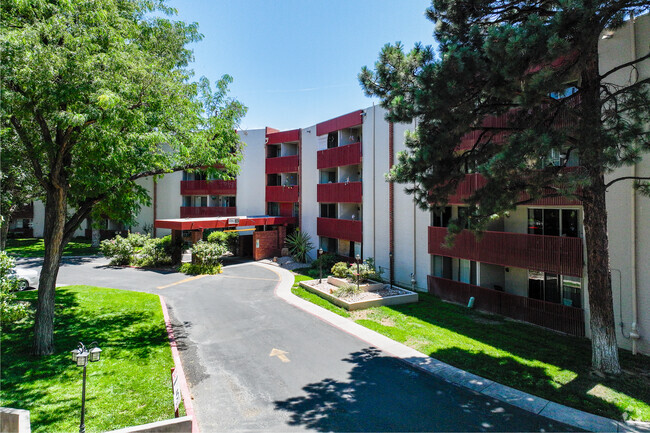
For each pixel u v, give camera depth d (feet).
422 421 23.43
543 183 26.08
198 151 42.01
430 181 32.30
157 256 81.30
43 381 26.99
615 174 35.94
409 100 32.30
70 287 59.11
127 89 29.53
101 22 29.35
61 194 33.09
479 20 34.14
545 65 24.17
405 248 63.41
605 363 30.07
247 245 99.66
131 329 40.11
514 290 49.93
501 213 30.91
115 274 72.08
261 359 33.32
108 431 19.69
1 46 22.93
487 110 32.07
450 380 29.40
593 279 30.81
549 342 37.40
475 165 34.60
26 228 130.21
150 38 40.86
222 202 114.73
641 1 26.73
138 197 41.93
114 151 30.55
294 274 75.77
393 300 52.80
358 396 26.73
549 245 40.14
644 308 33.86
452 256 51.78
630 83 34.47
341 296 53.67
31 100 27.66
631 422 23.31
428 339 38.68
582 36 22.44
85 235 130.21
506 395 26.94
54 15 27.07
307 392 27.27
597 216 30.22
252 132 104.99
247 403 25.50
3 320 26.48
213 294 58.13
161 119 35.14
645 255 33.88
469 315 47.21
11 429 18.75
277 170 99.60
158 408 24.00
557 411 24.67
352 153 74.23
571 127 25.91
